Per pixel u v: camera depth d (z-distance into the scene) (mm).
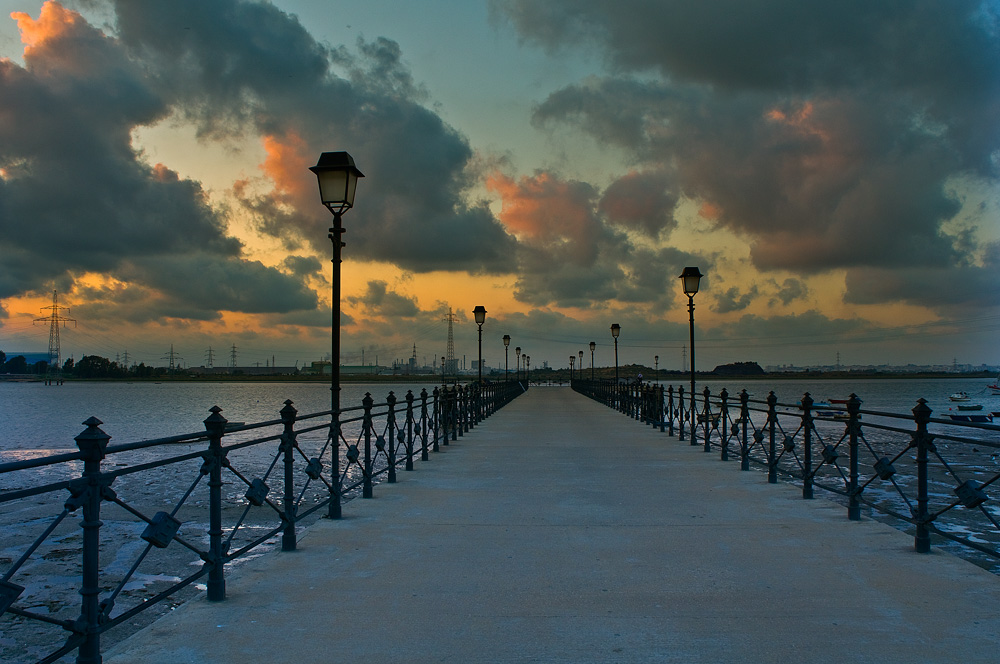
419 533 6656
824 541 6266
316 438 25516
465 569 5410
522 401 39281
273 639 4004
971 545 5445
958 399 73812
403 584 5035
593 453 13336
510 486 9422
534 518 7324
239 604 4629
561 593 4801
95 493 3586
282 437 5980
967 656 3715
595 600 4648
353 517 7434
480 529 6812
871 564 5508
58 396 118875
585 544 6188
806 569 5363
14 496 3031
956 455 18922
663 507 7891
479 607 4523
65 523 10820
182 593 7301
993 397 102438
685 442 15516
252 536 9758
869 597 4691
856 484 7203
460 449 14148
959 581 5047
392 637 4016
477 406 21188
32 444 30719
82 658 3551
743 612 4398
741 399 11297
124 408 68688
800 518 7277
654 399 20094
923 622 4219
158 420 47219
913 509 6039
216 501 4809
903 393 117938
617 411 28344
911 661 3652
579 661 3664
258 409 63500
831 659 3680
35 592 7438
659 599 4660
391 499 8492
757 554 5816
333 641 3967
